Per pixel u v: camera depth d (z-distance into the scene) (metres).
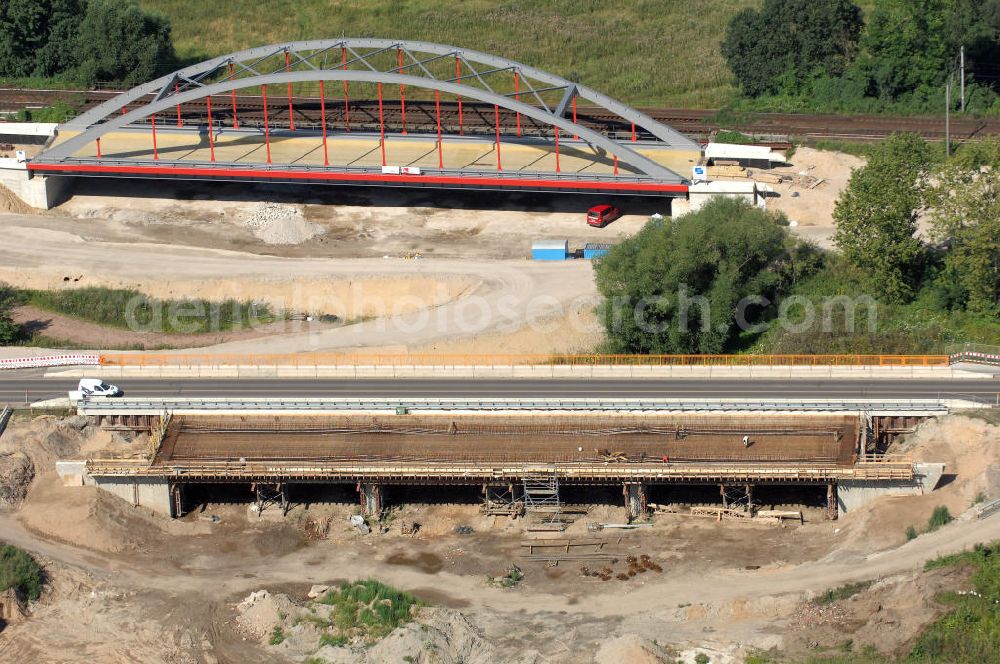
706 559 91.44
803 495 97.31
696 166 138.38
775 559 90.62
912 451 96.81
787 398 101.38
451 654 81.88
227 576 92.06
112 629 86.19
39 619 87.25
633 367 108.44
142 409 101.94
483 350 114.69
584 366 108.69
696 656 79.62
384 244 138.38
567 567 91.75
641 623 84.31
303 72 139.75
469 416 100.06
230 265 130.88
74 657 83.62
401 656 81.31
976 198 112.56
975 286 113.12
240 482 97.88
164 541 96.06
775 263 119.38
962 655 76.56
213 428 100.69
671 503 97.88
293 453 98.56
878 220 115.75
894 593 82.38
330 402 101.06
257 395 104.81
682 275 110.62
